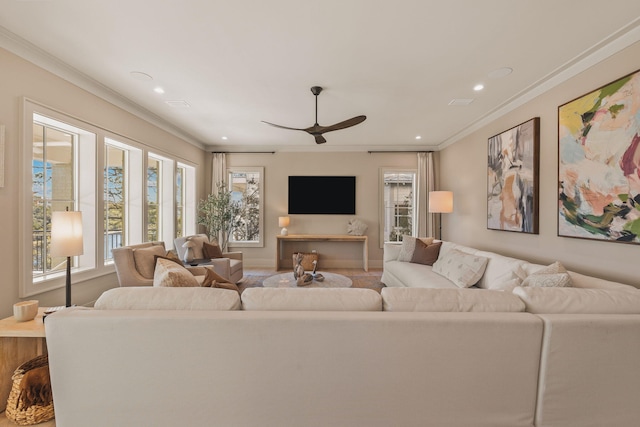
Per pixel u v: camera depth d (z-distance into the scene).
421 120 4.23
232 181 6.15
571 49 2.34
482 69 2.69
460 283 2.90
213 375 1.28
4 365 1.69
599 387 1.28
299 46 2.33
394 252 4.53
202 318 1.26
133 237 3.92
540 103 3.02
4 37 2.17
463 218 4.84
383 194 6.00
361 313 1.31
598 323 1.26
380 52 2.41
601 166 2.28
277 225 6.06
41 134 2.79
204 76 2.86
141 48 2.37
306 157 6.04
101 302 1.36
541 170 3.00
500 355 1.27
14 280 2.30
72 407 1.29
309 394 1.29
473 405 1.30
